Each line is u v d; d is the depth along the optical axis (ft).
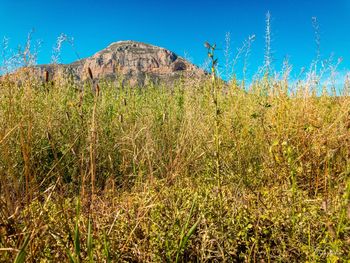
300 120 14.28
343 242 7.38
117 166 13.44
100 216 9.00
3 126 8.85
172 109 19.35
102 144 13.28
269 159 12.84
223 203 9.69
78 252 6.25
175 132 16.85
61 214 8.50
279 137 12.89
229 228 8.53
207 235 8.27
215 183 12.25
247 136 14.71
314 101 16.90
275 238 8.40
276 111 14.65
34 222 7.27
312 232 8.34
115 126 15.64
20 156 10.60
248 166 13.34
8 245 6.93
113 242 7.89
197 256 8.11
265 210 9.11
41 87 16.29
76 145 13.02
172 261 7.84
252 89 17.92
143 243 8.18
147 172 13.33
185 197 10.02
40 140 12.61
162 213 9.14
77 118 14.61
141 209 8.55
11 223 7.11
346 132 12.39
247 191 11.50
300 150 12.53
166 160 14.17
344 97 16.65
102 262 7.43
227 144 13.65
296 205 9.32
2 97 11.88
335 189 9.65
